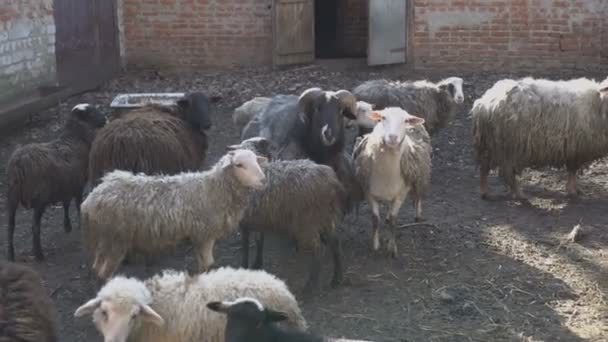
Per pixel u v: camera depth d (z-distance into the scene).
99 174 7.41
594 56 12.37
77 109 7.80
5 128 10.39
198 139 8.02
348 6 14.02
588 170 9.45
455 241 7.89
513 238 7.94
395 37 12.61
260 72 12.63
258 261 7.36
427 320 6.79
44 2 11.16
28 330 5.43
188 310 5.80
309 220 6.91
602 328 6.69
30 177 7.38
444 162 9.69
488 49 12.54
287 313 5.88
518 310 6.90
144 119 7.63
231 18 12.77
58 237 8.00
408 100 9.35
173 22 12.82
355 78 12.31
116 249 6.63
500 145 8.55
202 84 12.21
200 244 6.75
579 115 8.38
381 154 7.41
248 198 6.82
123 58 12.95
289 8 12.57
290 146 7.78
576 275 7.35
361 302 6.98
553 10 12.32
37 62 11.09
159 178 6.70
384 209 8.54
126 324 5.66
